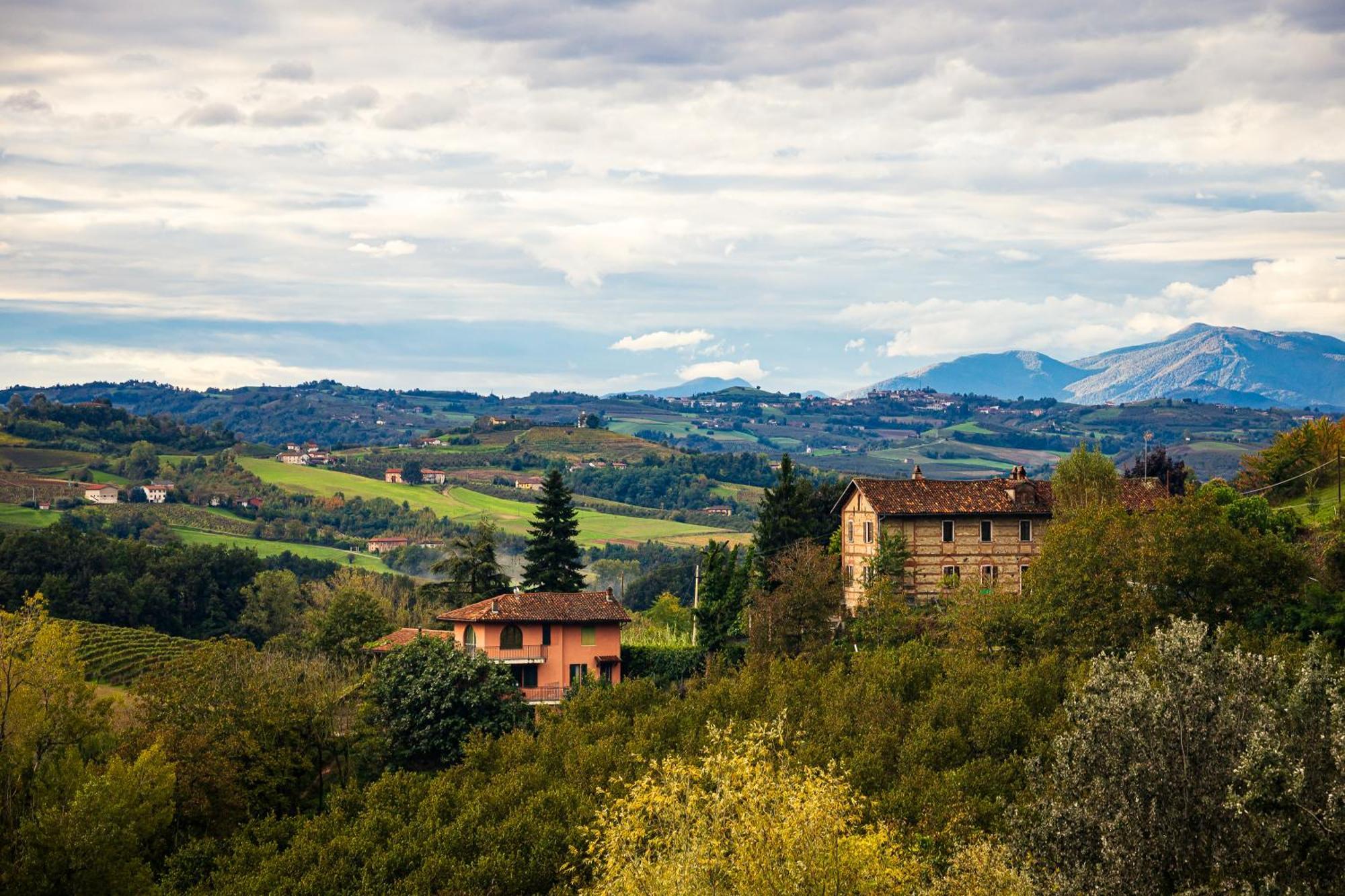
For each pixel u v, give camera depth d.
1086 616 74.44
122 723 78.12
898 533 94.50
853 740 63.62
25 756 54.59
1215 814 38.16
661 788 41.97
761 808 38.88
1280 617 71.75
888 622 85.69
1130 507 95.94
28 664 56.12
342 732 76.12
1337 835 35.94
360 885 54.12
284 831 60.72
